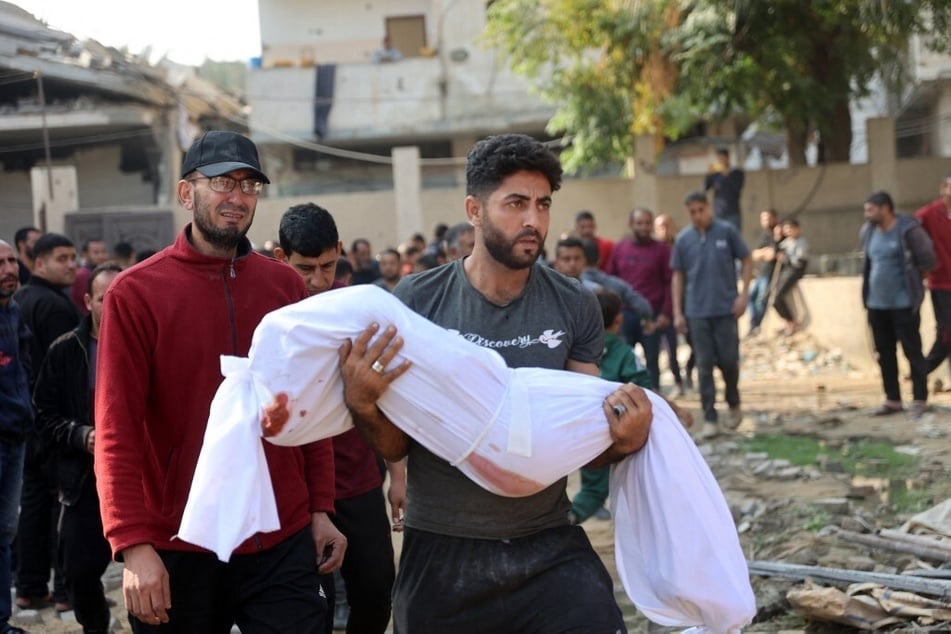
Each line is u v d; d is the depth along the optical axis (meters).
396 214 21.58
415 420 3.03
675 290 10.29
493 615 3.14
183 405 3.58
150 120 26.38
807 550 6.12
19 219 27.34
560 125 21.34
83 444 4.99
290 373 2.98
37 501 6.40
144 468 3.60
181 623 3.59
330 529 3.87
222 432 3.06
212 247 3.68
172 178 27.52
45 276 6.96
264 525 3.06
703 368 10.08
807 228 20.83
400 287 3.33
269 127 28.72
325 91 28.64
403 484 4.55
